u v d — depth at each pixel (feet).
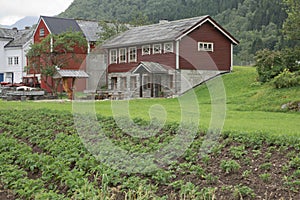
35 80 127.65
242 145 30.37
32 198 24.40
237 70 102.83
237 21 259.60
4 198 25.03
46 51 108.27
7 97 96.73
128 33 67.21
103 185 24.70
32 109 58.59
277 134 33.04
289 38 87.30
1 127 45.75
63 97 101.65
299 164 25.04
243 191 22.50
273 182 23.67
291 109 61.67
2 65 162.50
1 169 29.25
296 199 21.57
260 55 89.15
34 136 38.65
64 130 40.57
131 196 23.45
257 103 68.23
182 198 23.00
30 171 29.63
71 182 25.07
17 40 162.09
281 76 74.79
